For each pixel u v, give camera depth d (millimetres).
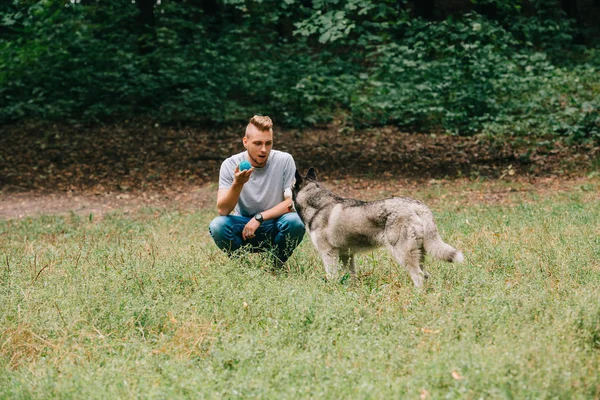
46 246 7074
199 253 5734
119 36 17391
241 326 3992
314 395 2961
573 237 6074
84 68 16656
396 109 15469
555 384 2900
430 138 14641
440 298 4266
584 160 12273
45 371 3348
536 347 3223
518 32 15312
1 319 4066
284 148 14234
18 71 16344
